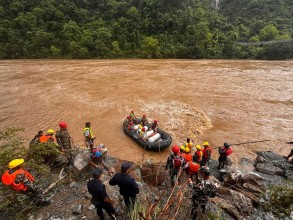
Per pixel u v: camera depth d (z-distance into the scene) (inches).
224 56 1631.4
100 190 131.6
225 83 778.2
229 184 219.1
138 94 645.9
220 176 263.9
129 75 892.6
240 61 1396.4
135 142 382.6
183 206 167.6
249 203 178.9
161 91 677.3
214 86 739.4
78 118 480.7
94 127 441.7
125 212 157.1
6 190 161.6
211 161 308.7
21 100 584.1
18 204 158.2
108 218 151.9
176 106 555.5
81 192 179.9
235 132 431.8
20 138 218.5
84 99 598.5
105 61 1317.7
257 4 2415.1
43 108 533.0
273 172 260.4
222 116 507.2
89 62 1262.3
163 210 131.1
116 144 378.9
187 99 611.8
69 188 185.9
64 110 522.3
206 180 150.9
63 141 245.0
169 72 966.4
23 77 836.6
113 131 426.0
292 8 2252.7
